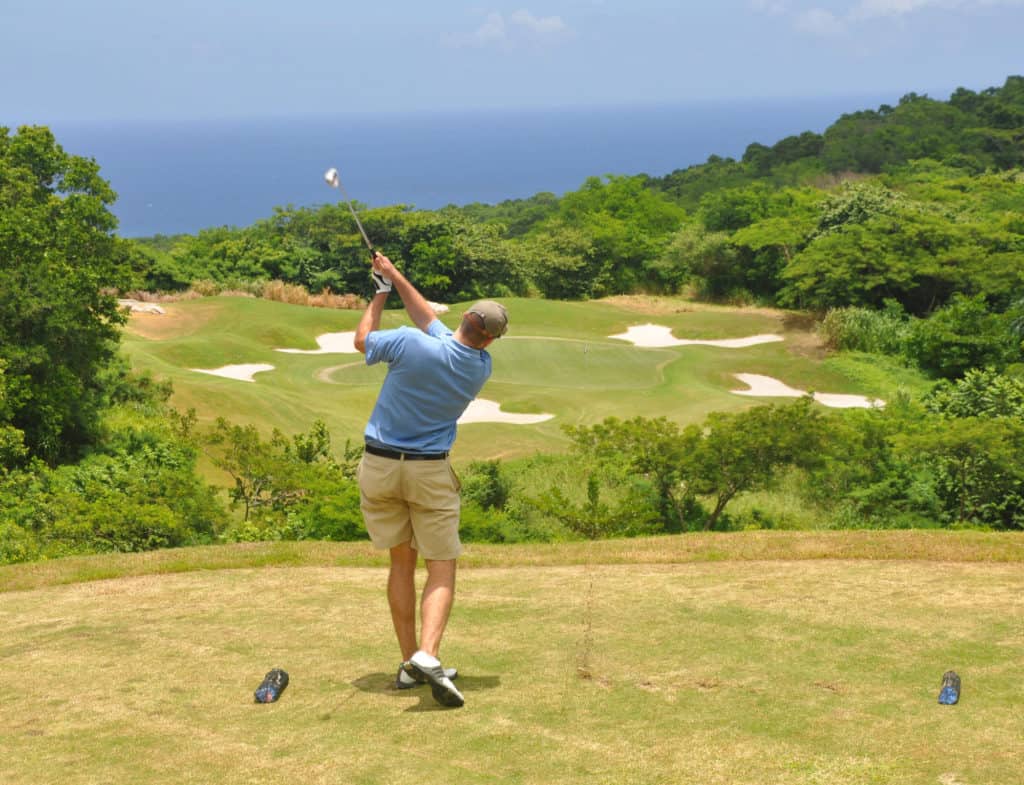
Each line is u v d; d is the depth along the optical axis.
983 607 5.70
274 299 68.44
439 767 3.36
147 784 3.31
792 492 22.69
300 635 5.46
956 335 49.28
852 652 4.81
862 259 61.62
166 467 23.94
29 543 15.03
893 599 5.96
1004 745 3.45
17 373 28.47
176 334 52.56
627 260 89.44
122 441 31.11
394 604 4.36
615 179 108.81
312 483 17.28
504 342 49.88
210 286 67.88
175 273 71.62
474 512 16.91
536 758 3.43
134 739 3.79
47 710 4.26
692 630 5.32
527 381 43.53
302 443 22.23
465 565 7.92
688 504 21.72
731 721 3.79
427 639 4.03
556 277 87.56
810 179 121.75
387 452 4.08
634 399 39.31
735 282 80.25
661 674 4.49
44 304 28.61
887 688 4.21
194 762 3.50
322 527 15.93
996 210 83.00
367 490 4.17
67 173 34.03
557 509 18.00
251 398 37.09
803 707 3.96
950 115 137.25
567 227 93.81
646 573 7.26
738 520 21.22
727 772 3.25
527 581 7.00
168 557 8.23
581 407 38.19
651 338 56.47
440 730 3.75
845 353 51.62
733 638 5.13
